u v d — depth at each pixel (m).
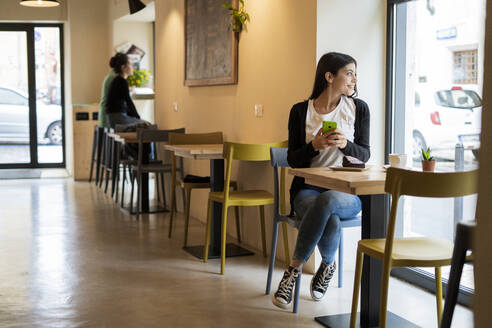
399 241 2.50
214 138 4.98
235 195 3.92
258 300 3.20
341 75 3.04
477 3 3.04
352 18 3.65
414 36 3.56
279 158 3.34
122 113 7.48
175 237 4.89
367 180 2.34
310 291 3.20
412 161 3.64
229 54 4.81
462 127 3.19
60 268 3.89
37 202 6.78
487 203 0.75
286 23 3.93
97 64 9.41
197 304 3.13
